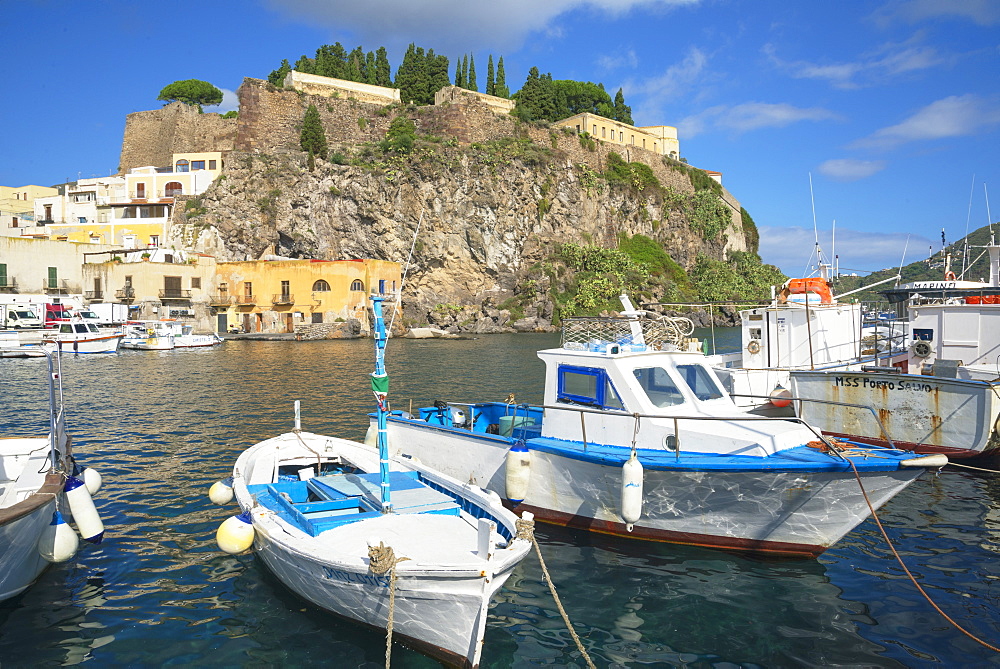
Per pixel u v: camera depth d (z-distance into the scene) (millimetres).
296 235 78875
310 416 21453
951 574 9203
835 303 17609
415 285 84000
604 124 111375
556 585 8820
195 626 7660
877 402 14742
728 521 9469
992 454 13594
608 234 105375
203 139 93500
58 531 8625
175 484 13438
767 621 7875
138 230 78812
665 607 8227
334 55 110250
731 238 132000
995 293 17984
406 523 7957
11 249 62219
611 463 9516
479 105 94938
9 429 19484
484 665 6945
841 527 9047
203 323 67750
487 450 11438
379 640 7352
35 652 7094
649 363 10602
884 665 6941
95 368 37219
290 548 7543
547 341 62500
